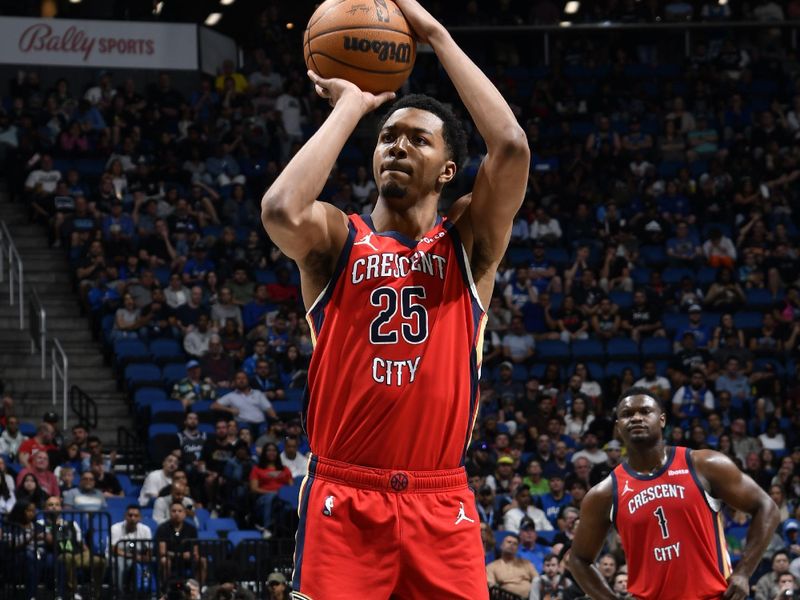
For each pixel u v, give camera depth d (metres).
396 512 5.75
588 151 38.50
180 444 25.44
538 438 26.31
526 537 22.20
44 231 33.53
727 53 42.69
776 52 43.97
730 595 10.46
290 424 25.20
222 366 28.06
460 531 5.84
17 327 30.78
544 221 35.34
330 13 6.10
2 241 31.48
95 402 28.12
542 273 32.88
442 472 5.86
